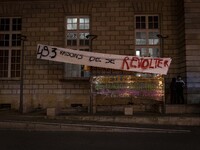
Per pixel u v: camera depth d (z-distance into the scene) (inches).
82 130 582.2
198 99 797.9
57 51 763.4
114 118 654.5
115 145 430.9
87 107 802.2
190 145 436.5
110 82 729.0
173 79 808.9
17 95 874.8
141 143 448.8
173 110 737.0
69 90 866.8
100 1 882.8
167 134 542.3
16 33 898.7
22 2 893.2
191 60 802.2
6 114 745.0
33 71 876.0
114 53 870.4
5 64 896.3
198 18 808.9
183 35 818.8
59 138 488.7
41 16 888.9
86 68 764.0
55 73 872.3
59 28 883.4
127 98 805.2
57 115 688.4
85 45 888.9
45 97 867.4
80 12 884.0
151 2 879.7
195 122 646.5
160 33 877.8
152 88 725.3
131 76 727.7
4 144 432.8
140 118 650.2
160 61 725.3
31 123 597.0
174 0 879.7
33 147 411.2
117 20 879.1
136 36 887.7
